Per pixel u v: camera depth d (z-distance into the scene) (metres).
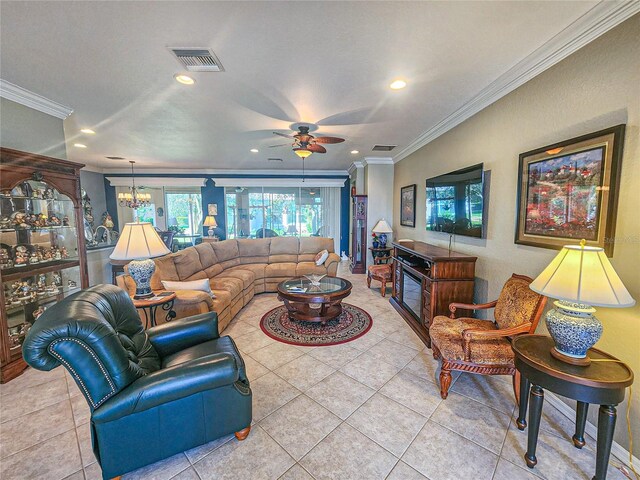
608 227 1.55
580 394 1.29
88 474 1.47
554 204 1.89
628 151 1.46
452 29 1.65
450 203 3.27
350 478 1.44
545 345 1.60
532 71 2.04
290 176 7.54
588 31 1.61
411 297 3.56
